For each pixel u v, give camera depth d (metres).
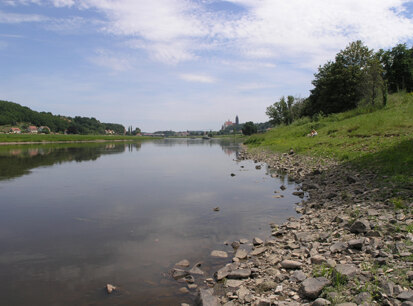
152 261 7.95
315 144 29.64
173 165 31.92
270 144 46.34
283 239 8.96
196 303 5.80
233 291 6.19
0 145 83.44
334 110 60.41
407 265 5.69
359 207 10.12
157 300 6.04
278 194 15.55
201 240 9.43
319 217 10.48
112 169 28.47
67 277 7.09
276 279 6.40
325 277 5.82
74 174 24.97
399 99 41.19
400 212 8.70
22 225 11.20
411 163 13.30
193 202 14.53
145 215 12.38
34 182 20.91
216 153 50.84
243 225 10.78
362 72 52.84
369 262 6.19
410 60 60.47
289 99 85.12
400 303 4.55
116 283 6.78
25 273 7.32
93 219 11.90
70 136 139.75
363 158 17.47
